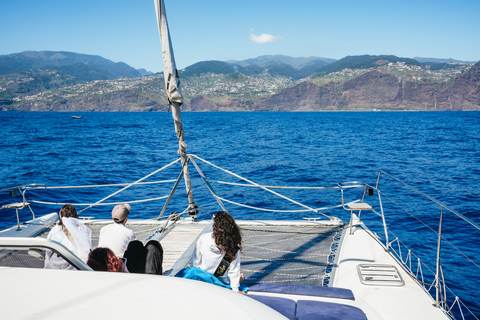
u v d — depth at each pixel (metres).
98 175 23.86
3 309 1.20
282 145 46.91
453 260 11.02
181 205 16.53
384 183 21.86
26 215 14.66
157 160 32.28
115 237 4.37
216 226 4.06
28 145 43.22
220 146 45.62
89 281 1.46
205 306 1.29
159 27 5.69
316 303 4.05
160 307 1.25
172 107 6.26
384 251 5.92
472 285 9.45
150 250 3.97
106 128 87.00
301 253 6.23
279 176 24.36
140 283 1.46
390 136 63.34
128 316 1.18
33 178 22.23
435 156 35.50
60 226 4.45
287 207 16.44
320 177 23.88
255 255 6.25
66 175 23.53
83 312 1.19
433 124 111.94
